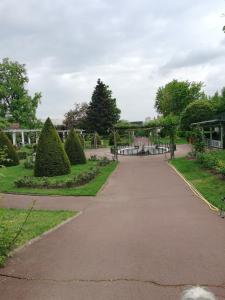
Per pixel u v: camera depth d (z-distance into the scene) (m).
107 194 14.39
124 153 35.78
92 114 67.75
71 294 4.82
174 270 5.57
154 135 45.12
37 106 52.97
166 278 5.25
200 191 13.70
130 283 5.12
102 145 50.06
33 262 6.10
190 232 7.96
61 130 65.00
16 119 50.94
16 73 51.62
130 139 51.72
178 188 15.00
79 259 6.25
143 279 5.25
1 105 50.50
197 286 4.93
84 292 4.87
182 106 75.00
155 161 27.02
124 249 6.79
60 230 8.52
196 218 9.52
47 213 10.91
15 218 9.91
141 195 13.87
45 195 14.41
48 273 5.59
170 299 4.57
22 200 13.59
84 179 16.94
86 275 5.48
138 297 4.66
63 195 14.29
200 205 11.42
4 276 5.48
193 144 29.08
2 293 4.88
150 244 7.08
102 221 9.62
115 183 17.27
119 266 5.84
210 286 4.93
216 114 44.94
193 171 19.55
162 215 10.12
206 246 6.81
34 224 9.02
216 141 33.91
